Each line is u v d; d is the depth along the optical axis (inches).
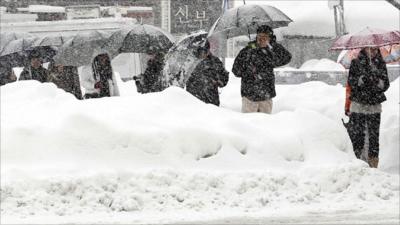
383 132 577.9
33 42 684.7
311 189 415.8
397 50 611.8
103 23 1154.0
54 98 483.5
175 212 374.0
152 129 428.5
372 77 503.5
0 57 693.3
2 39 778.2
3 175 377.7
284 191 411.5
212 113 474.3
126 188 385.1
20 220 343.3
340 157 459.5
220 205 388.5
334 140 470.9
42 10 1930.4
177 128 433.7
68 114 426.6
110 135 419.2
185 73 584.7
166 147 423.5
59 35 695.7
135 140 420.8
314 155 456.4
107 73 572.4
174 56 588.7
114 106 461.1
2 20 1807.3
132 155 416.5
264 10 557.3
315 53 1781.5
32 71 636.1
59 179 376.5
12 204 359.9
